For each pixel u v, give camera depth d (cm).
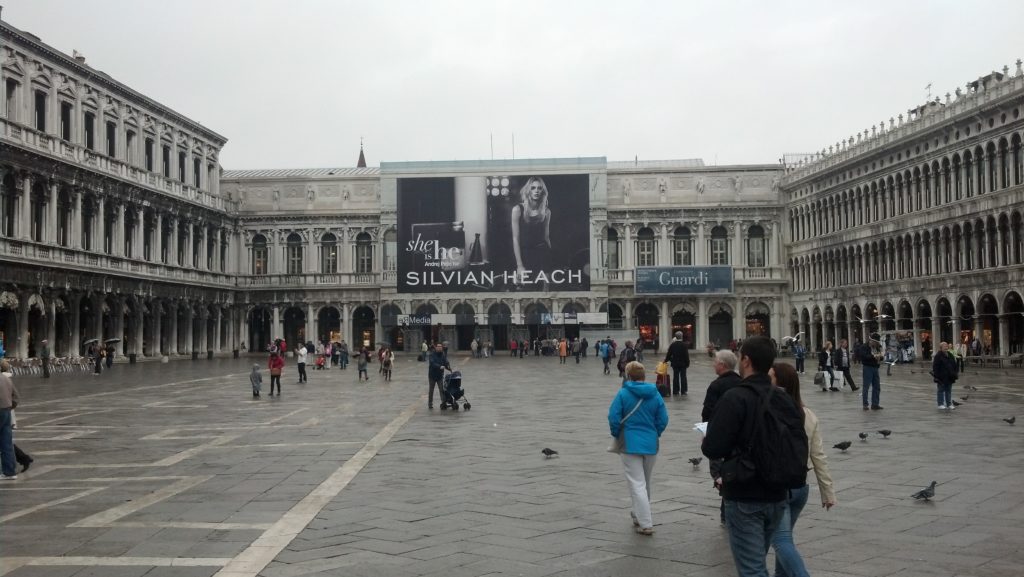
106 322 8475
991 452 2181
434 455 2211
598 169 11100
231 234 11450
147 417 3250
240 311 11531
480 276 10919
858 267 9225
